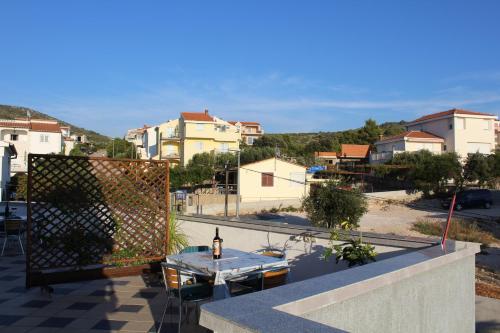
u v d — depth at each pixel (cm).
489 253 1719
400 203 3625
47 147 5272
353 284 302
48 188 709
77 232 736
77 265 738
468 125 5166
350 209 1677
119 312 577
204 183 4291
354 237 630
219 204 3247
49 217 712
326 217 1697
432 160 4081
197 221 930
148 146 6334
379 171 4678
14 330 506
